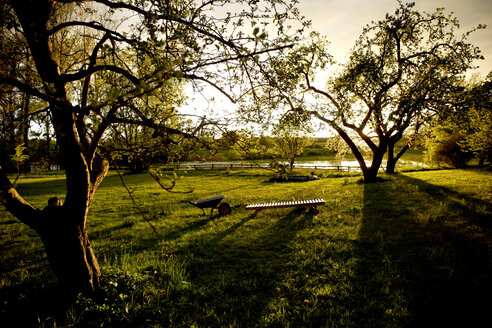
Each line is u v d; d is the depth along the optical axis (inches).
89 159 161.2
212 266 231.6
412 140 654.5
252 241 286.5
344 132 619.2
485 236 244.7
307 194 544.7
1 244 318.7
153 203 554.3
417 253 225.6
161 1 112.9
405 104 421.4
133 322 154.6
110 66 119.3
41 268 239.3
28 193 726.5
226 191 691.4
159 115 126.3
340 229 297.3
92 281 168.9
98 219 432.8
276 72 128.6
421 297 167.6
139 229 362.6
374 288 180.4
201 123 99.4
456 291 170.7
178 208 494.6
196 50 117.0
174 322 157.6
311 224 327.0
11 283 207.6
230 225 352.5
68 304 165.5
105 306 157.2
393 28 503.8
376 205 387.2
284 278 202.2
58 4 167.6
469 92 409.1
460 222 284.0
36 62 129.5
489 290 168.6
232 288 193.3
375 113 520.1
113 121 99.7
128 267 216.5
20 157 117.7
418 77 445.1
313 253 240.1
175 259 246.1
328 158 2299.5
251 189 710.5
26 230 378.6
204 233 325.7
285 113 134.3
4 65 129.0
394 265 209.5
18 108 136.0
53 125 120.7
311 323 150.4
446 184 493.4
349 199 444.5
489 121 635.5
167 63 69.2
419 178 612.1
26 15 122.9
